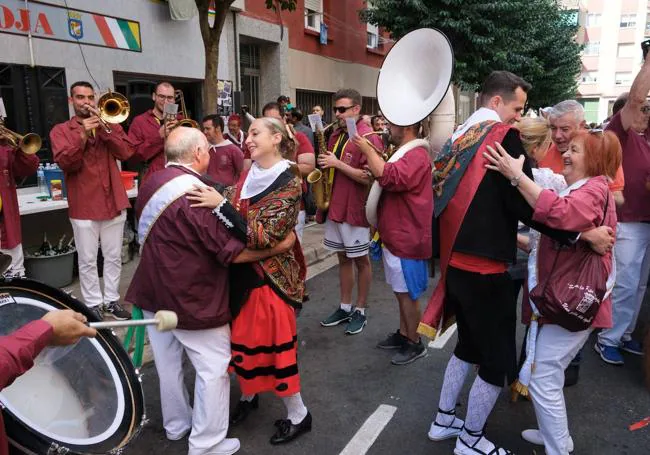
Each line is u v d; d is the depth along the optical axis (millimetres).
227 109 9047
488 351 2551
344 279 4559
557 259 2416
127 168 6609
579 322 2342
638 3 44312
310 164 4742
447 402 2850
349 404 3283
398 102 3262
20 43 5629
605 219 2391
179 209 2430
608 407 3264
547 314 2398
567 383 3520
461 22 11680
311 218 8852
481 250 2469
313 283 5781
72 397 1848
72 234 6090
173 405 2832
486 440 2695
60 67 6113
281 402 3311
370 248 4566
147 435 2947
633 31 44875
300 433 2926
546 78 21250
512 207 2418
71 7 6195
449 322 2826
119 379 2043
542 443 2871
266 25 10227
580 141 2412
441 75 3039
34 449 1541
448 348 4074
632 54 45344
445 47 3037
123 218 4469
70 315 1606
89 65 6496
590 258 2359
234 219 2457
